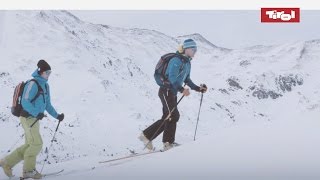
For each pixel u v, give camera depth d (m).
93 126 39.88
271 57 123.81
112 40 101.06
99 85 58.41
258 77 111.00
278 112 99.38
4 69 52.34
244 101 99.62
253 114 93.56
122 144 33.28
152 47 106.25
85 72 63.97
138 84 78.50
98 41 92.31
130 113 48.75
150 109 63.44
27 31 68.00
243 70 112.94
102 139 33.91
